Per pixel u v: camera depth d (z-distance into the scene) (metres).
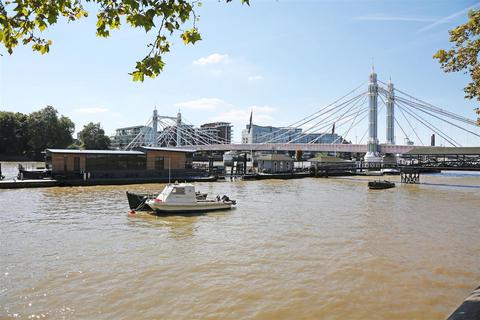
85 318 10.73
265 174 67.88
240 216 27.25
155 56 6.94
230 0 6.21
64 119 115.31
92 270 14.67
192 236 20.66
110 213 27.14
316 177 74.44
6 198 33.66
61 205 30.23
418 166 61.31
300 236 20.91
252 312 11.27
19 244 18.28
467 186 56.44
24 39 6.94
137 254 16.97
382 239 20.44
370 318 11.05
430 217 27.72
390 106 107.12
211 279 13.91
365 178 73.75
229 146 111.69
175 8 6.47
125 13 6.75
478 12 11.32
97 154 49.00
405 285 13.64
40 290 12.63
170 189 27.80
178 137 131.88
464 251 18.17
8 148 106.19
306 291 12.94
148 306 11.56
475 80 12.02
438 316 11.24
